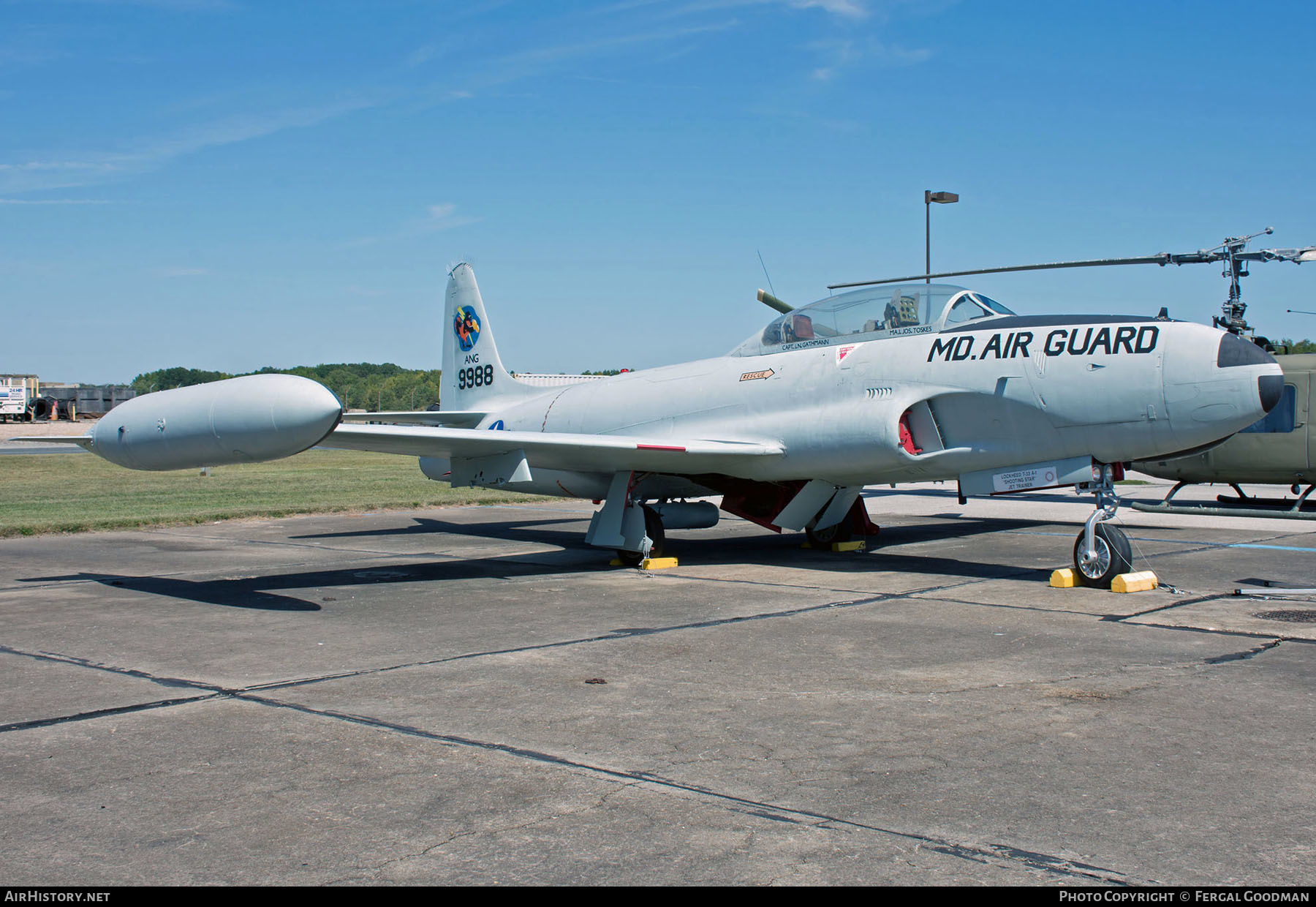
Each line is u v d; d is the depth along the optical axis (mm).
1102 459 9156
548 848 3453
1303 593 8461
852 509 12414
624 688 5617
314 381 7902
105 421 9055
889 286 10820
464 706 5273
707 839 3516
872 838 3516
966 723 4867
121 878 3258
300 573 10750
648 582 9867
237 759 4430
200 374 100938
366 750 4527
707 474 11953
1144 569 10180
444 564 11492
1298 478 14992
